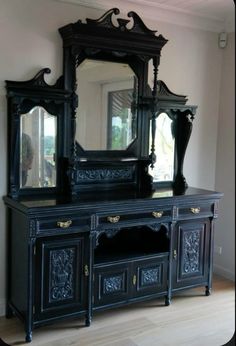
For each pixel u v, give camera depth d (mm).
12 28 2881
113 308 3082
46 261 2678
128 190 3381
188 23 3676
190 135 3623
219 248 4020
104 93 3242
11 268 2945
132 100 3375
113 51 3117
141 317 3066
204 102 3889
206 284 3457
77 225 2746
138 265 3072
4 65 2877
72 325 2912
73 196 3021
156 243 3326
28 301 2643
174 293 3285
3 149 2930
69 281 2781
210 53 3857
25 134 2965
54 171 3105
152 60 3400
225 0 3309
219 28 3855
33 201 2771
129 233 3488
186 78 3744
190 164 3885
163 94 3527
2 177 2949
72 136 3072
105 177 3328
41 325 2709
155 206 3043
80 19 3123
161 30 3559
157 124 3551
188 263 3318
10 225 2934
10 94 2816
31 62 2969
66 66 3053
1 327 2859
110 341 2715
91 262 2848
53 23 3021
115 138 3334
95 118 3223
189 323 2996
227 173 3908
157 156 3582
